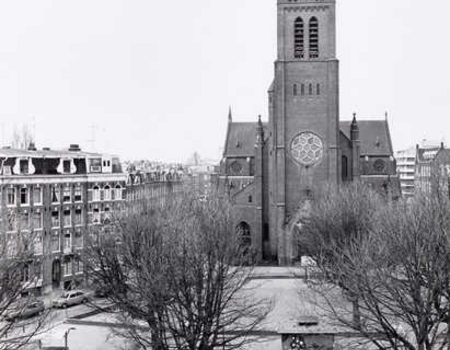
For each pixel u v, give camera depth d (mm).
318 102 93875
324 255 61938
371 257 41250
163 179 134375
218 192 107500
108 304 58688
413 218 38375
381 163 116688
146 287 39344
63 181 78562
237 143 120375
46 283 74438
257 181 98250
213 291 40531
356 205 67938
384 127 119688
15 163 72812
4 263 37875
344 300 57438
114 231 63750
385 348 35000
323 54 93688
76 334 54406
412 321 33844
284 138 94000
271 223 95750
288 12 93812
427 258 33906
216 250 45688
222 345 39469
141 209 78938
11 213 59406
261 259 97062
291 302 65750
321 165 94125
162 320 41156
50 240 75875
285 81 94188
